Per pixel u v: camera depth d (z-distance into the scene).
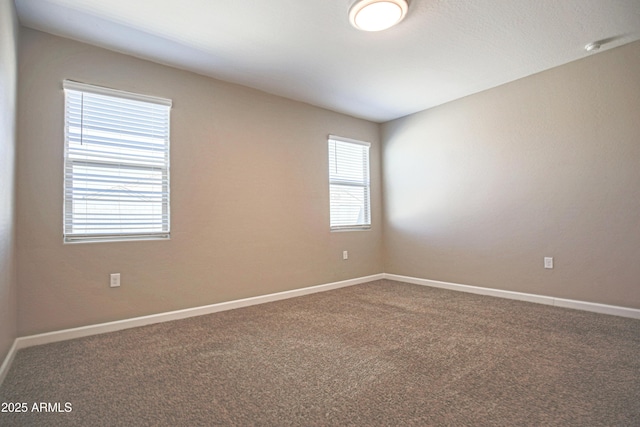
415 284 4.55
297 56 2.96
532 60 3.12
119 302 2.76
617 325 2.65
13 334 2.21
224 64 3.09
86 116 2.68
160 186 3.01
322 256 4.27
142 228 2.91
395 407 1.57
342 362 2.08
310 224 4.15
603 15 2.40
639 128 2.80
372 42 2.74
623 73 2.87
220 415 1.52
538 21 2.47
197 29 2.51
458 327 2.71
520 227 3.54
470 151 3.98
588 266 3.08
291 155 3.99
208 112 3.32
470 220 3.99
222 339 2.51
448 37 2.69
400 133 4.80
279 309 3.35
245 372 1.96
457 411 1.53
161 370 1.99
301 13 2.33
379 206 5.04
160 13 2.30
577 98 3.13
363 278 4.73
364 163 4.91
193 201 3.18
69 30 2.49
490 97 3.78
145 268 2.90
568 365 1.97
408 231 4.70
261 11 2.30
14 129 2.22
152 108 3.00
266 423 1.46
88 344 2.41
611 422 1.43
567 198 3.21
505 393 1.67
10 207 2.10
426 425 1.43
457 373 1.90
